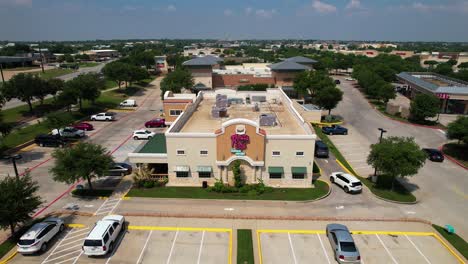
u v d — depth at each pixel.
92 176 38.22
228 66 139.75
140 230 31.12
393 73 121.56
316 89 80.94
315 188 40.31
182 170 39.72
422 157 37.81
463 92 78.94
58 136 55.66
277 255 27.80
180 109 61.81
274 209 35.16
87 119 73.88
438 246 29.41
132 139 59.81
